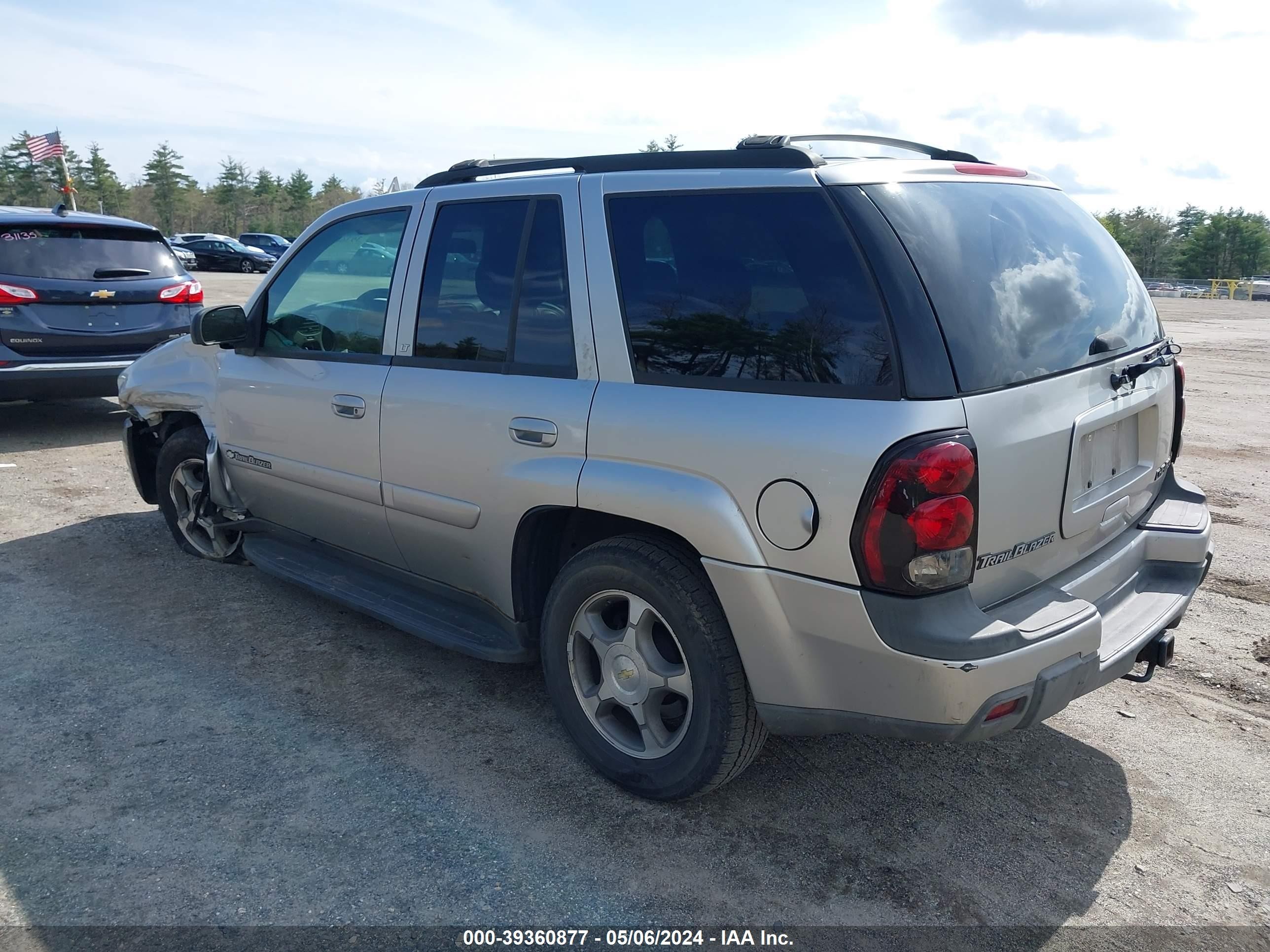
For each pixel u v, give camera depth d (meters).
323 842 2.83
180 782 3.13
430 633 3.57
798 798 3.10
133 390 5.15
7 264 7.49
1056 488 2.68
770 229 2.69
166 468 5.12
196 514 5.02
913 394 2.39
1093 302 2.99
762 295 2.67
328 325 4.02
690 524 2.69
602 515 3.09
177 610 4.57
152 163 106.50
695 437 2.69
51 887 2.62
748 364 2.67
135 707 3.63
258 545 4.62
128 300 8.03
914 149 3.49
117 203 107.50
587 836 2.88
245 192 112.69
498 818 2.96
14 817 2.93
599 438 2.91
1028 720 2.51
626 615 3.16
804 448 2.48
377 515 3.79
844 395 2.48
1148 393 3.13
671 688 2.92
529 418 3.10
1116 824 2.99
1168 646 3.01
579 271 3.08
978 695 2.38
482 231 3.42
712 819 2.97
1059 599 2.65
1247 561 5.39
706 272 2.80
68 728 3.47
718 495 2.64
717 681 2.75
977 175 2.99
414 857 2.77
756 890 2.65
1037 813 3.04
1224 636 4.39
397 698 3.74
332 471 3.94
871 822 2.97
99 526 5.81
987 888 2.68
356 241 3.94
